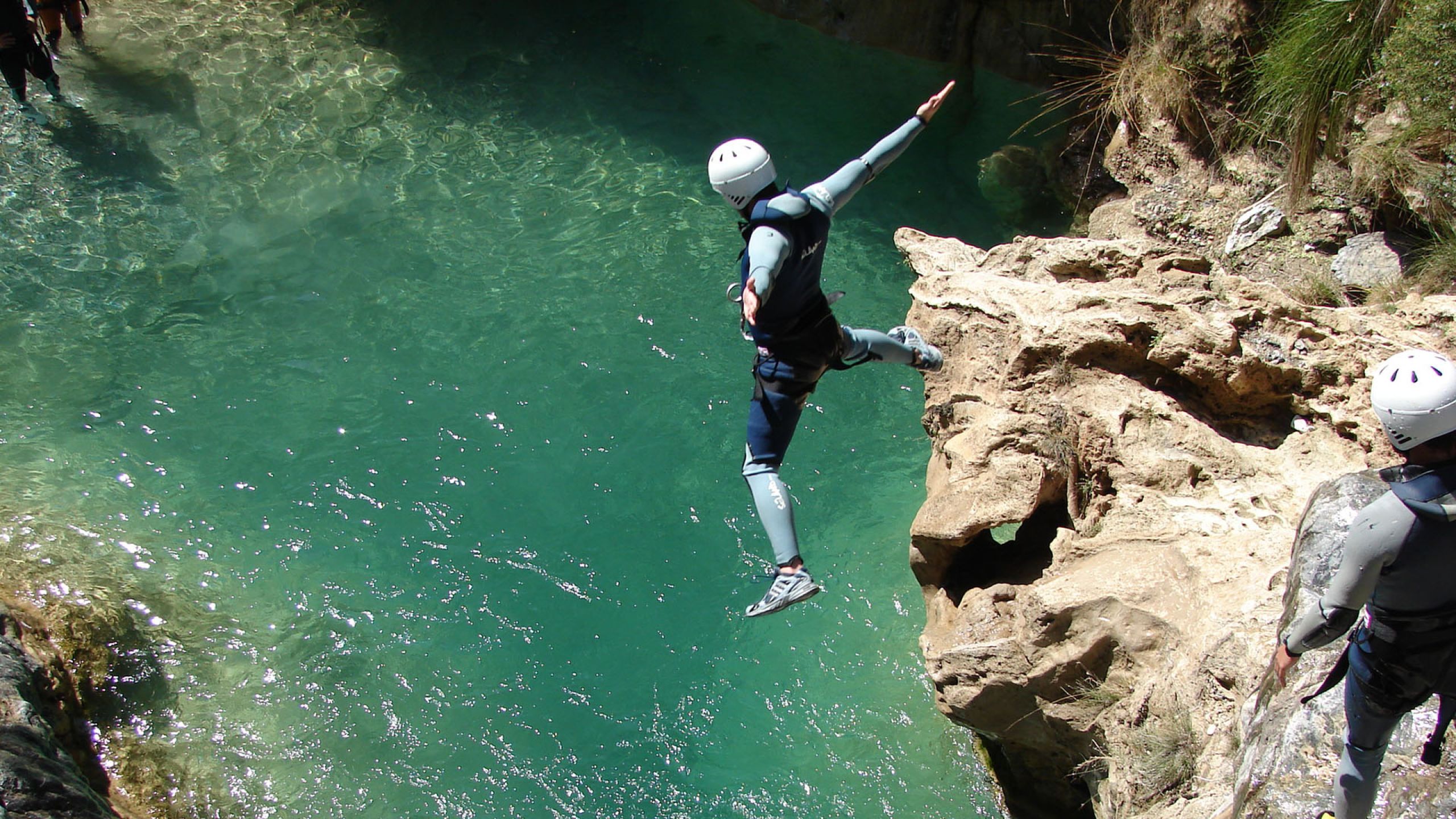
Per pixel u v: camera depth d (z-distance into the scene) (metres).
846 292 9.95
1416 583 2.81
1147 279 6.79
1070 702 5.62
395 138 11.58
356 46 12.71
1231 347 6.17
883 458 8.79
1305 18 8.50
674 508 8.33
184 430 8.72
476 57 12.73
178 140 11.34
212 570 7.75
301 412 8.92
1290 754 3.85
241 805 6.49
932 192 10.96
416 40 12.90
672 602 7.72
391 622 7.54
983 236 10.48
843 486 8.55
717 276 10.19
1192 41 9.46
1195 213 9.38
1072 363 6.37
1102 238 9.82
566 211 10.84
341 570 7.84
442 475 8.50
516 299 9.94
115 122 11.42
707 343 9.58
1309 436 6.08
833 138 11.59
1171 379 6.36
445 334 9.59
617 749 6.89
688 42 13.08
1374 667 3.02
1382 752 3.25
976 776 6.64
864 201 10.84
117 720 6.75
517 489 8.43
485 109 12.02
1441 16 7.81
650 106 12.15
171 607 7.45
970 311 6.82
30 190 10.57
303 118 11.73
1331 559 4.23
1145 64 9.99
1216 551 5.51
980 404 6.66
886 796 6.62
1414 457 2.81
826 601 7.73
